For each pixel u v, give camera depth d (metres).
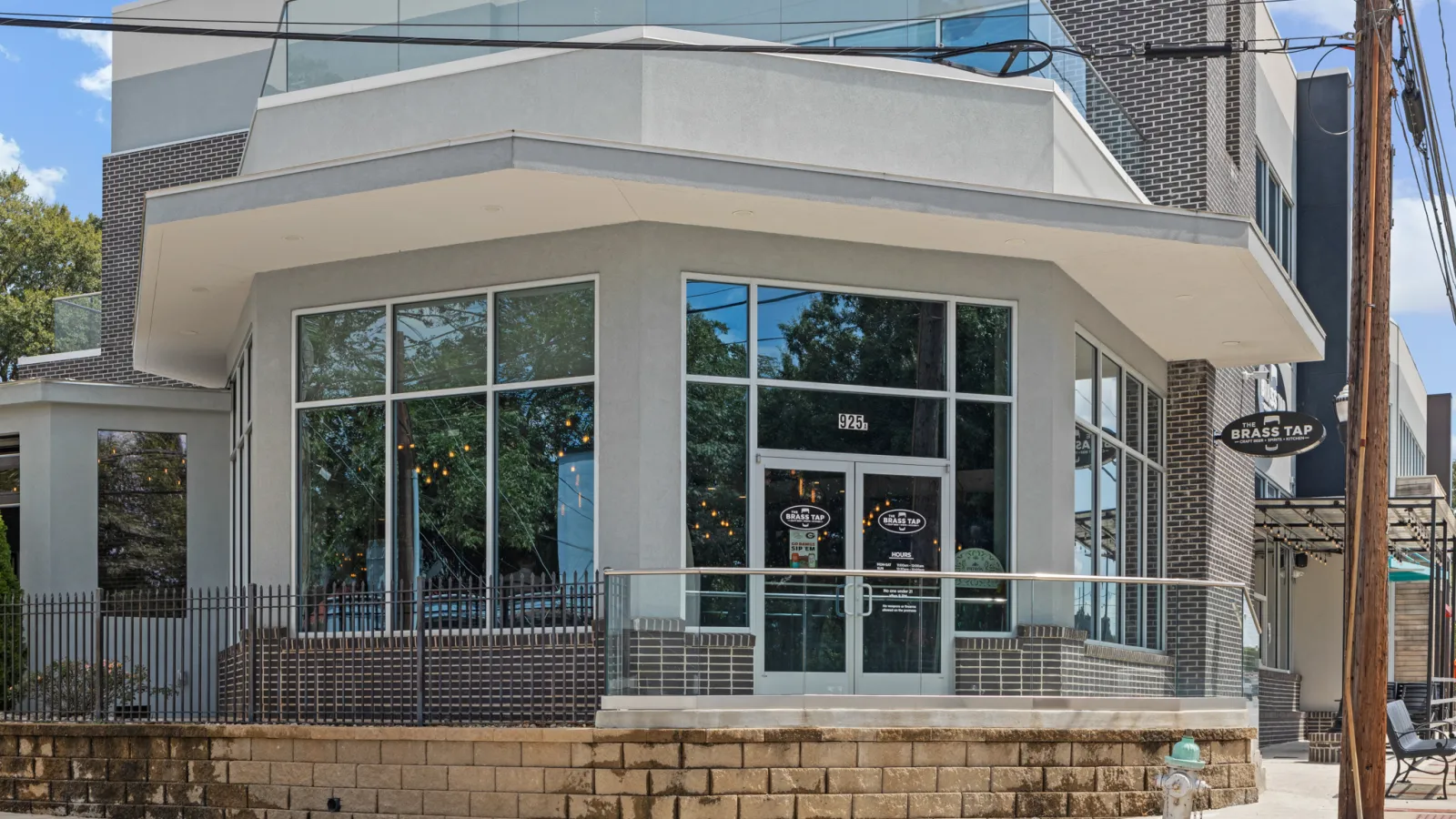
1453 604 31.72
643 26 14.70
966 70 15.63
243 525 18.53
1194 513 20.56
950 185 14.23
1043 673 13.50
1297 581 29.23
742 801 12.21
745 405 14.80
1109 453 18.41
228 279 16.69
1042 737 13.14
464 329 15.41
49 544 21.02
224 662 17.52
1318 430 19.22
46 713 14.82
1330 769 18.28
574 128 14.66
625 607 12.69
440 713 13.40
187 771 13.63
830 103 15.09
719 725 12.28
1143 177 20.41
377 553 15.49
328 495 15.85
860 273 15.31
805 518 14.87
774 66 14.95
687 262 14.69
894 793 12.61
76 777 14.05
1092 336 17.50
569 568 14.55
